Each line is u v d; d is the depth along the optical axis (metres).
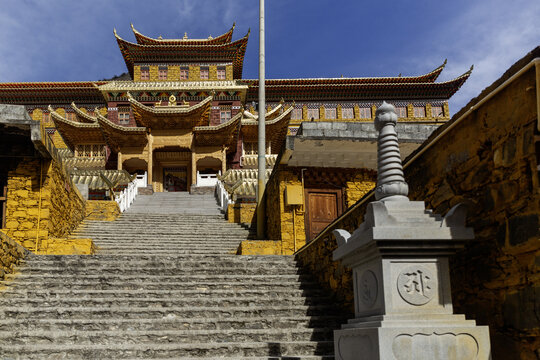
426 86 45.72
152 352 7.27
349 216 9.17
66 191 16.23
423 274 4.46
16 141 14.09
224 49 44.00
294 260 12.41
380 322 4.26
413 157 6.96
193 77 44.09
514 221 4.57
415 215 4.66
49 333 7.58
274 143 41.72
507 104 4.79
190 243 16.61
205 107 32.22
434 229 4.45
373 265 4.67
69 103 47.41
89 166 38.44
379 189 4.96
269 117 40.66
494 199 4.96
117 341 7.64
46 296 9.18
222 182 25.92
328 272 10.16
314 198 16.44
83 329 8.04
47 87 46.19
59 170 15.20
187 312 8.73
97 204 19.59
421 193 6.82
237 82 43.88
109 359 7.11
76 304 8.93
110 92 40.31
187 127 33.69
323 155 16.09
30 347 7.14
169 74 44.06
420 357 4.11
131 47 43.38
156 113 31.94
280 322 8.56
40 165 14.16
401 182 4.89
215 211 22.66
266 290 10.17
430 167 6.55
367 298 4.80
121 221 19.02
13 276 9.91
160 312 8.63
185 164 36.72
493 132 5.04
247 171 29.50
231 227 19.12
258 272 11.41
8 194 13.83
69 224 16.69
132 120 39.94
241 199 25.53
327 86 45.50
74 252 13.63
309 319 8.65
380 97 46.66
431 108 46.16
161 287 9.95
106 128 31.62
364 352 4.46
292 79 45.12
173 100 34.19
